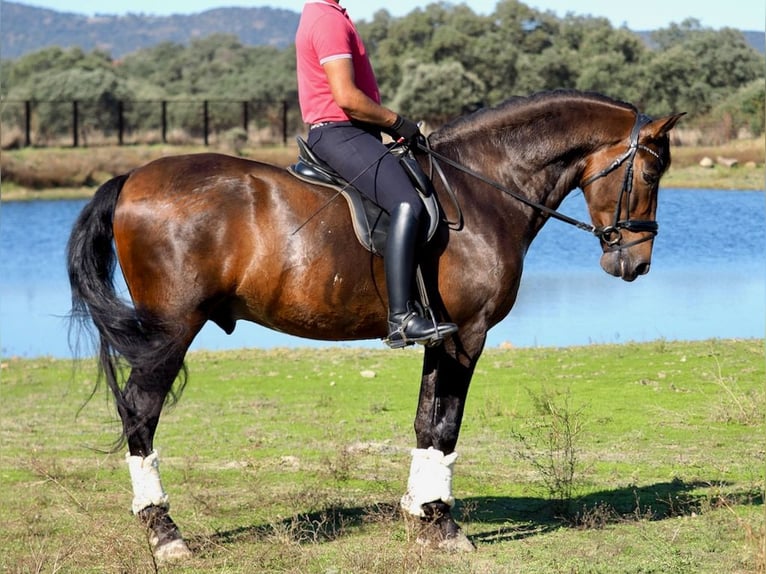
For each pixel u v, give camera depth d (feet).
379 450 29.81
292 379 39.88
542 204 22.48
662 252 70.44
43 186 116.26
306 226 20.58
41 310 58.95
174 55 270.05
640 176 22.07
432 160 21.62
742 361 38.81
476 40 150.10
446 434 21.72
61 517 24.40
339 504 24.79
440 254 21.09
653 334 47.78
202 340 52.49
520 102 22.40
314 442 30.81
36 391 39.45
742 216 81.05
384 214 20.81
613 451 28.91
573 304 55.88
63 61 210.59
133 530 21.88
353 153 20.72
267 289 20.65
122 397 20.71
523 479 26.86
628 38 144.77
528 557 21.15
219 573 20.43
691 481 26.17
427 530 21.68
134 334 20.70
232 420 33.78
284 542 21.22
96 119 151.23
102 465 29.07
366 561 20.56
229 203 20.56
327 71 20.62
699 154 106.01
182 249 20.43
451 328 20.47
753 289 59.11
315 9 20.93
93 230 21.07
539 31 154.71
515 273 21.85
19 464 28.94
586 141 22.25
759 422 31.48
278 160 121.29
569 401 34.19
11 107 151.94
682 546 21.43
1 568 20.67
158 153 125.90
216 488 26.48
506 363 40.60
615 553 21.12
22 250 80.48
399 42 161.99
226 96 171.63
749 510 23.59
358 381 39.27
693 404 33.47
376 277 20.92
